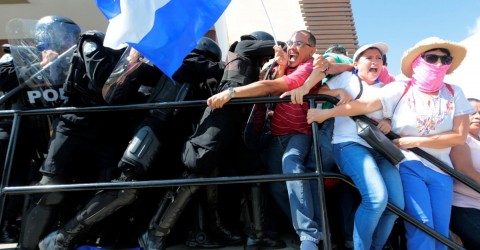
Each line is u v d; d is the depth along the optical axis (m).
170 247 2.69
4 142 2.96
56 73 2.69
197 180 2.11
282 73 2.64
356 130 2.35
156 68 2.62
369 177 2.18
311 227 2.28
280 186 2.65
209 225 2.70
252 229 2.59
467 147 2.55
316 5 6.54
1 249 2.61
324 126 2.65
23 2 5.77
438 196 2.30
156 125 2.46
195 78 2.56
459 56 2.36
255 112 2.58
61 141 2.54
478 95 3.77
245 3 6.30
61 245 2.43
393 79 2.89
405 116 2.33
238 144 2.71
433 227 2.23
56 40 2.74
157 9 2.40
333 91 2.47
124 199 2.41
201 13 2.50
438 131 2.29
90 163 2.75
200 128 2.41
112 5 2.44
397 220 2.57
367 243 2.18
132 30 2.32
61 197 2.52
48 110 2.27
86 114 2.59
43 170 2.52
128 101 2.56
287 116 2.64
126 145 2.81
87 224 2.43
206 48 2.69
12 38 2.69
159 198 2.82
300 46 2.68
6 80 2.93
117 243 2.73
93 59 2.43
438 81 2.29
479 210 2.49
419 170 2.32
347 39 6.53
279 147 2.67
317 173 2.16
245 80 2.49
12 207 2.99
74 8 6.06
